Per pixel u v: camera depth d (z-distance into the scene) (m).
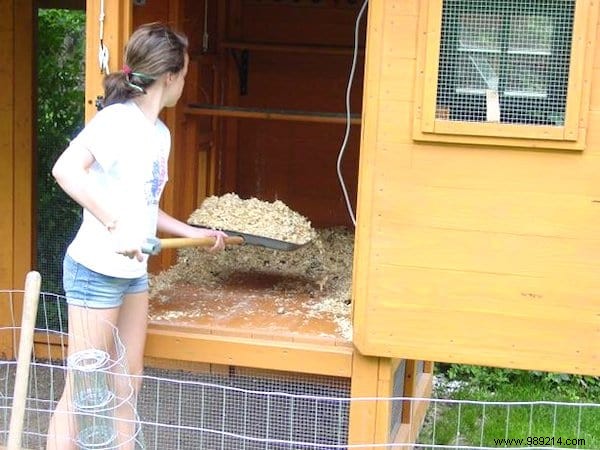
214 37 4.39
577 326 2.70
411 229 2.74
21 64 4.23
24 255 4.34
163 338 2.99
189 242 2.83
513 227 2.69
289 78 4.69
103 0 2.85
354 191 4.73
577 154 2.63
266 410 3.06
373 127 2.71
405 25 2.66
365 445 2.84
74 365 2.55
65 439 2.64
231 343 2.95
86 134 2.52
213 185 4.50
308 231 3.46
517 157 2.66
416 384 3.79
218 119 4.55
